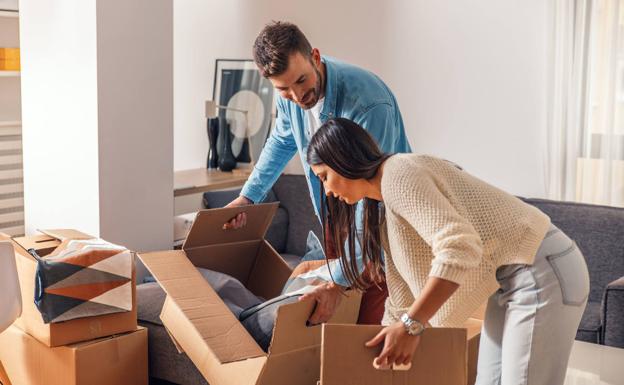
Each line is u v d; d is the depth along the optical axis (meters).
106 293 2.90
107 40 3.54
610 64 4.07
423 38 4.61
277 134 3.00
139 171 3.74
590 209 3.99
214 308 2.50
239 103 5.13
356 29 4.82
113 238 3.66
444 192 1.93
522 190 4.41
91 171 3.60
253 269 3.25
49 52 3.70
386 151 2.63
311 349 2.50
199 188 4.40
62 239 3.17
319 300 2.39
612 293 3.39
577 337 3.51
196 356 2.71
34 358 2.96
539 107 4.30
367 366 1.82
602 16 4.07
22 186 4.59
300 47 2.42
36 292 2.78
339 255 2.26
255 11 5.14
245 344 2.39
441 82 4.58
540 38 4.25
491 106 4.45
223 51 5.28
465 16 4.46
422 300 1.77
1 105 4.71
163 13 3.75
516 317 2.04
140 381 3.02
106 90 3.56
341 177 2.01
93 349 2.86
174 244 3.99
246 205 2.98
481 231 1.96
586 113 4.16
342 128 1.98
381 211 2.11
